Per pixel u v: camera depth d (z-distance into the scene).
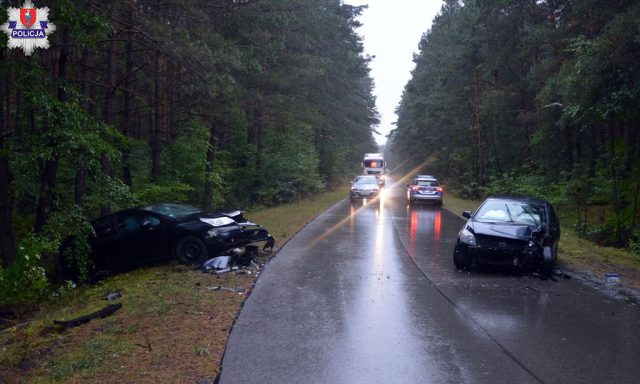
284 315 7.06
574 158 25.55
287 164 30.14
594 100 14.41
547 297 8.25
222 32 19.30
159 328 6.45
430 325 6.67
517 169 32.78
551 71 22.83
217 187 24.16
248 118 24.78
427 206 28.02
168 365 5.25
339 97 40.03
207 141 21.30
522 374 5.10
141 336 6.16
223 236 10.80
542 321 6.90
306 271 10.09
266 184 29.44
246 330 6.39
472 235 10.23
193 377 4.96
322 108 35.31
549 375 5.08
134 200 12.52
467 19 35.97
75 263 11.84
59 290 10.34
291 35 24.34
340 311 7.29
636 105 13.63
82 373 5.05
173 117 21.86
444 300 7.98
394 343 5.97
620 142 18.39
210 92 15.19
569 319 7.00
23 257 9.77
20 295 9.70
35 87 9.73
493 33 29.12
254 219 19.95
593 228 17.84
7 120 13.96
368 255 12.03
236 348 5.75
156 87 19.36
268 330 6.40
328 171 48.12
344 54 36.03
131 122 20.03
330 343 5.95
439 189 28.53
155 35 13.70
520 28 28.19
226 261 10.41
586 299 8.14
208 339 6.04
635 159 17.94
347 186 56.69
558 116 24.48
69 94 11.04
